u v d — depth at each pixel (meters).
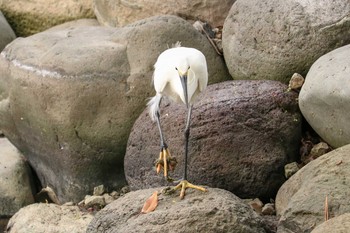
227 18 13.45
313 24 12.38
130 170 12.35
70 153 13.20
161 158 11.16
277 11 12.66
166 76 10.77
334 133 11.59
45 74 13.04
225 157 11.73
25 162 14.22
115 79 12.90
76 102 12.86
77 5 16.47
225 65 13.59
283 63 12.57
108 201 13.04
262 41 12.76
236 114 11.88
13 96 13.69
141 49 13.08
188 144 11.80
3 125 14.31
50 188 13.99
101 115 12.92
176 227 9.91
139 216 10.23
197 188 10.63
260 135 11.86
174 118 12.05
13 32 16.23
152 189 10.90
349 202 9.98
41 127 13.36
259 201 11.75
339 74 11.28
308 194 10.28
